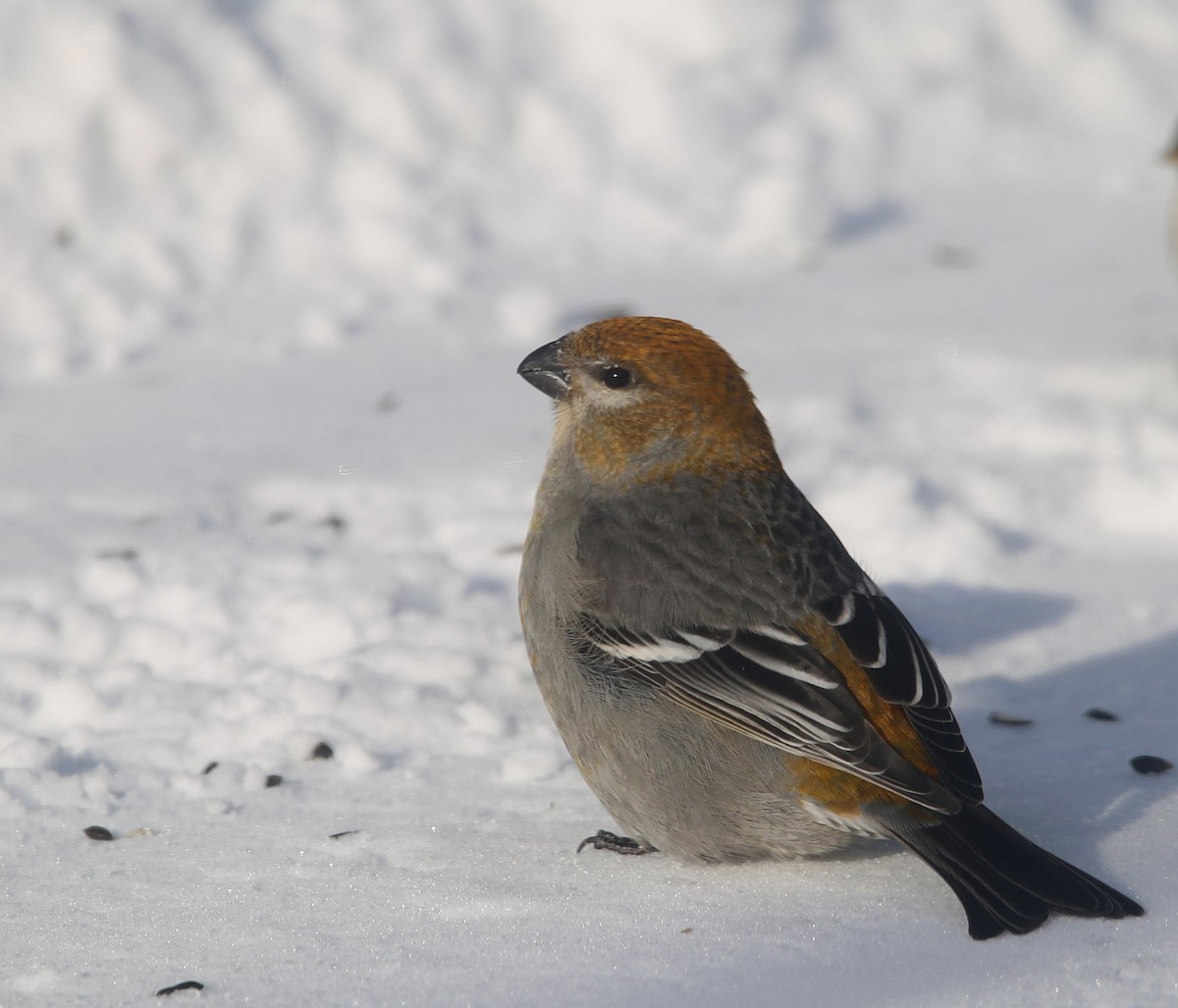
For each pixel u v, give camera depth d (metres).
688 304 16.23
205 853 7.42
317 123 18.17
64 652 9.44
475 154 18.70
